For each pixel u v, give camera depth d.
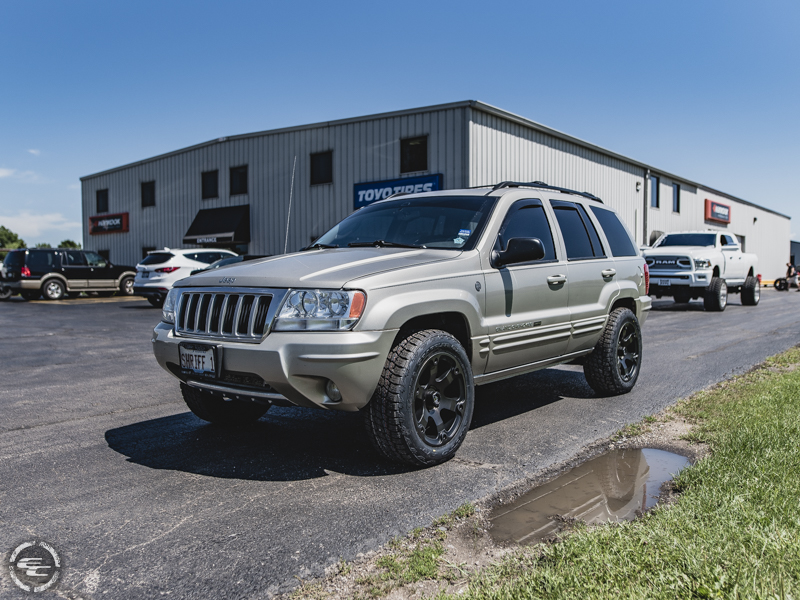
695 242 16.19
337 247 4.43
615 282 5.39
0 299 20.95
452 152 18.59
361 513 2.91
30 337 10.22
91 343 9.44
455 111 18.50
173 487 3.28
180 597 2.19
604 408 5.00
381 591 2.20
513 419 4.68
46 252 20.56
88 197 32.59
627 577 2.10
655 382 6.05
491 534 2.66
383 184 20.23
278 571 2.36
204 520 2.84
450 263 3.79
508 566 2.29
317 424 4.57
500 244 4.20
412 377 3.39
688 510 2.62
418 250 4.04
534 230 4.59
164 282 16.56
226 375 3.46
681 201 33.03
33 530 2.75
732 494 2.76
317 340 3.17
